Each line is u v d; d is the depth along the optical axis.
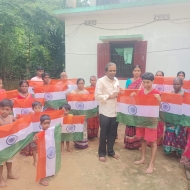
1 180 3.25
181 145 4.23
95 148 4.91
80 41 8.98
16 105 4.50
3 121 3.34
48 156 3.24
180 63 7.64
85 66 9.05
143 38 7.98
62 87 5.47
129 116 3.98
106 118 4.13
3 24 8.75
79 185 3.38
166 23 7.63
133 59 8.27
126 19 8.18
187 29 7.40
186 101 3.79
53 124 3.97
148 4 7.32
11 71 13.30
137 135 4.04
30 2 10.23
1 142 2.96
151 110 3.78
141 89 4.09
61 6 12.95
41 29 11.32
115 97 4.10
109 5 7.86
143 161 4.17
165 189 3.33
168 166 4.08
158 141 5.05
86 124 4.88
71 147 4.96
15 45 10.89
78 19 8.88
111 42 8.36
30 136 3.60
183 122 3.87
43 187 3.29
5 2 8.76
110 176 3.67
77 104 4.99
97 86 4.07
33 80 6.18
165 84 5.56
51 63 13.80
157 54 7.88
